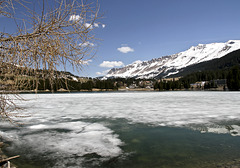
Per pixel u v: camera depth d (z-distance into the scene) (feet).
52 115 32.12
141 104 51.47
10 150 15.05
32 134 19.85
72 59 7.69
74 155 14.17
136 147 15.94
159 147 15.93
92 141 17.60
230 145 16.28
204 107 42.24
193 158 13.39
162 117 29.76
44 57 7.51
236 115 31.01
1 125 24.02
